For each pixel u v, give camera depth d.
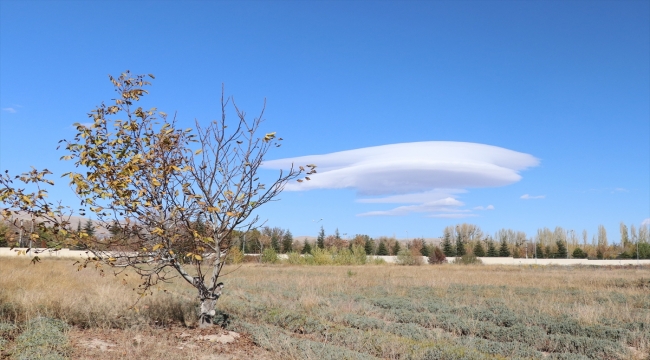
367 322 12.70
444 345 9.83
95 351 8.09
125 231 9.93
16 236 9.42
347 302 16.23
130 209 9.53
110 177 9.51
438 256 65.06
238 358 8.43
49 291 13.08
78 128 9.52
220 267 10.73
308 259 56.78
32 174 9.17
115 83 9.95
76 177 9.12
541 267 56.94
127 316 10.79
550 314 14.79
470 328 12.55
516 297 19.33
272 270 40.16
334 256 58.94
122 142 9.81
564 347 10.84
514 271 44.53
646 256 92.12
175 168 9.46
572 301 18.64
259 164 10.40
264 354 8.83
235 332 10.50
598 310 14.99
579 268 56.06
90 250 9.88
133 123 9.72
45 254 48.84
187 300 13.95
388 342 10.01
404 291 21.56
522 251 101.69
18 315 10.33
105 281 19.02
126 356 7.91
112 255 9.92
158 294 13.52
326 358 8.43
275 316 12.68
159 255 9.80
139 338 9.26
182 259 10.79
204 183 10.34
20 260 29.31
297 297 18.62
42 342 7.86
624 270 48.72
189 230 9.73
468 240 123.12
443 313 14.83
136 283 19.33
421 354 9.24
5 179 9.05
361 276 32.06
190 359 8.02
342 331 11.09
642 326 12.71
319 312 14.34
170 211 9.89
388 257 71.00
